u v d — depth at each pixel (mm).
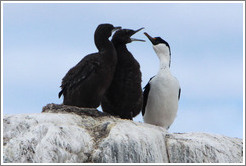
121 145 12758
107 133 13586
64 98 15852
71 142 12750
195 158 13531
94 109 14969
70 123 13875
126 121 15000
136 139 12906
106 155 12648
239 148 14492
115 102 16078
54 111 14750
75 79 15281
